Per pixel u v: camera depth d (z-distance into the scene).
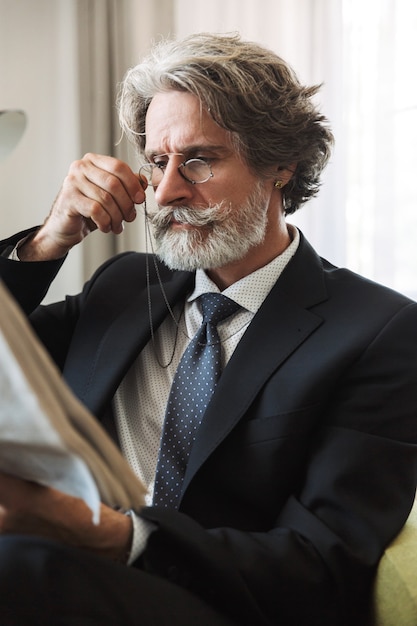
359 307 1.39
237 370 1.36
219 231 1.40
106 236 2.89
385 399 1.32
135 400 1.49
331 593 1.21
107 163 1.51
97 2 2.84
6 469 0.86
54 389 0.74
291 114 1.46
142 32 2.81
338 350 1.33
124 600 1.00
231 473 1.32
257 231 1.43
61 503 1.04
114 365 1.46
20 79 2.89
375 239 2.65
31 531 1.04
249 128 1.40
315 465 1.29
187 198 1.41
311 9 2.70
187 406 1.41
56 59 2.90
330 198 2.67
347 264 2.69
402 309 1.38
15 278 1.57
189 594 1.09
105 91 2.86
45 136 2.91
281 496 1.33
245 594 1.13
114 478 0.76
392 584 1.20
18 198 2.91
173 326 1.52
